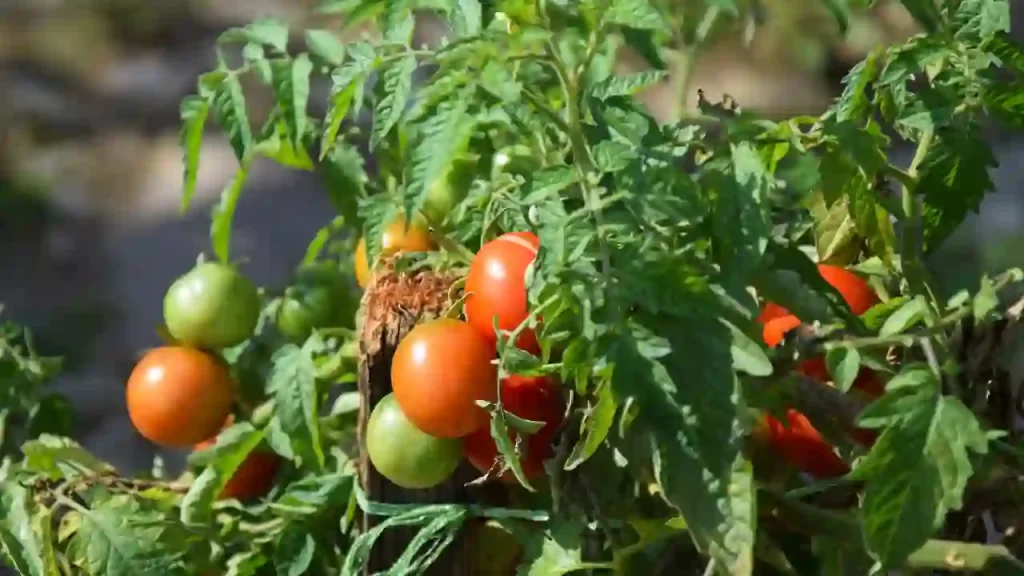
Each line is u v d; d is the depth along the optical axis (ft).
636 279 3.30
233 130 3.69
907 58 3.62
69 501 3.85
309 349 3.82
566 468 3.37
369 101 4.08
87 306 10.30
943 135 3.71
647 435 3.37
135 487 4.00
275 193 11.46
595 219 3.34
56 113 13.09
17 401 4.24
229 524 3.89
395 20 3.56
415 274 3.68
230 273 3.95
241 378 4.09
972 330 3.62
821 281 3.49
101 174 12.35
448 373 3.45
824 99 9.96
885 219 3.79
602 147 3.36
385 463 3.58
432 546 3.63
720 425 3.29
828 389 3.52
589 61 3.43
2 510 3.82
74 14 14.60
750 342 3.32
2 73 13.74
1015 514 3.60
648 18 3.40
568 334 3.34
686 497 3.29
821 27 9.93
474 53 3.38
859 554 3.60
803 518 3.52
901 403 3.31
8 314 10.12
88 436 8.25
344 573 3.61
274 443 3.83
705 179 3.43
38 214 11.66
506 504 3.69
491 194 3.66
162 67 13.91
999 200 9.49
